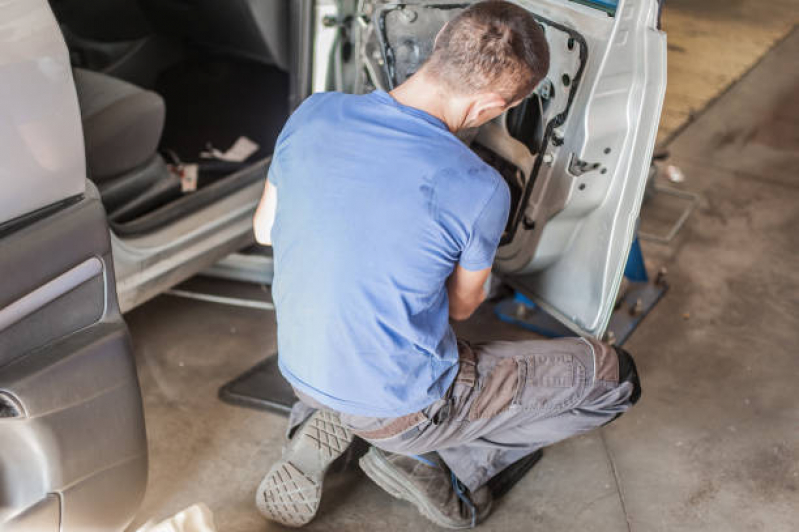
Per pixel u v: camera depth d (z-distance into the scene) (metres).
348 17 2.28
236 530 1.83
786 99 4.41
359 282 1.37
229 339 2.43
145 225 2.04
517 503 1.93
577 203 1.93
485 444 1.80
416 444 1.65
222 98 3.26
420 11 1.98
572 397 1.73
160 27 3.24
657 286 2.70
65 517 1.51
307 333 1.45
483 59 1.29
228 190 2.30
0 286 1.30
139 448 1.62
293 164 1.41
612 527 1.88
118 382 1.51
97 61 3.07
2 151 1.31
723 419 2.21
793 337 2.54
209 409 2.17
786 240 3.05
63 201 1.44
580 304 2.14
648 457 2.08
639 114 1.75
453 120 1.38
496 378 1.67
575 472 2.03
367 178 1.33
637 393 1.83
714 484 2.01
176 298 2.60
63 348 1.42
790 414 2.23
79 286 1.45
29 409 1.35
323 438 1.80
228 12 2.86
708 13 5.81
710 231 3.08
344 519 1.87
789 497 1.98
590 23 1.70
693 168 3.57
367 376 1.46
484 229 1.36
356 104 1.40
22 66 1.33
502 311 2.57
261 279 2.61
